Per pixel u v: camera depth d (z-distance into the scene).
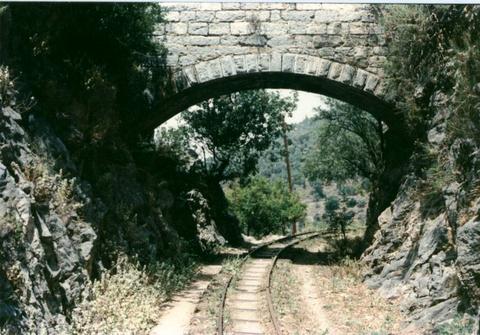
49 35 13.14
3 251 8.05
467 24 14.12
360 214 67.62
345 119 30.31
